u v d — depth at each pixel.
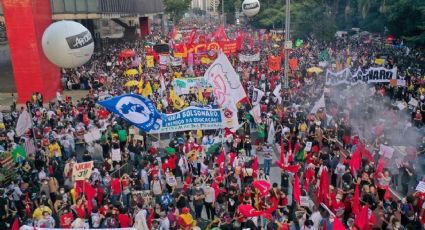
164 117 14.85
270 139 19.30
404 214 11.80
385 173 13.70
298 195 12.19
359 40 53.00
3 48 66.38
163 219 11.40
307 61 36.38
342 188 13.49
